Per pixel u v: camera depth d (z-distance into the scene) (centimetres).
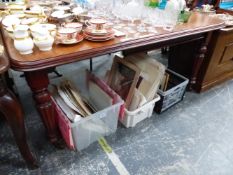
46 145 127
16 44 80
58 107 114
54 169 114
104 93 133
